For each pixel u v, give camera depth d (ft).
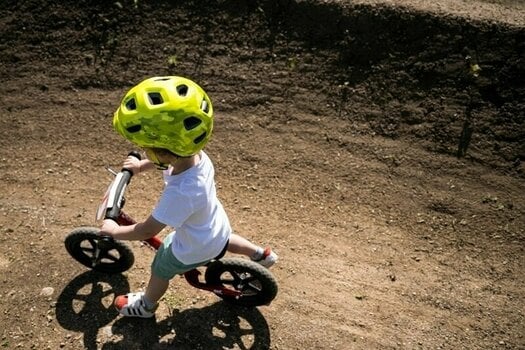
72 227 15.72
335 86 19.27
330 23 19.62
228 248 12.41
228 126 18.88
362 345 13.33
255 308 13.80
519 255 15.94
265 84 19.43
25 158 18.16
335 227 16.46
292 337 13.32
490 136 18.04
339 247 15.84
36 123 19.10
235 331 13.29
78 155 18.24
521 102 18.15
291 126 18.84
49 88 19.86
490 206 17.01
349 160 18.15
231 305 13.73
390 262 15.53
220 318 13.50
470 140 18.07
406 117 18.63
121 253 13.17
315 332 13.47
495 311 14.34
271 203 17.06
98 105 19.45
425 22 19.12
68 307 13.48
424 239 16.34
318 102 19.13
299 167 17.99
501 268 15.58
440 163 17.92
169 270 11.30
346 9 19.53
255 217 16.58
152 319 13.32
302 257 15.40
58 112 19.34
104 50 20.33
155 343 12.89
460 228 16.61
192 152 9.80
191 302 13.75
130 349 12.73
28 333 12.98
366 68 19.29
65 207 16.46
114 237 10.55
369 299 14.42
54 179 17.51
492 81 18.43
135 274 14.30
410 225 16.67
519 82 18.29
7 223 15.78
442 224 16.71
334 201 17.20
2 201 16.62
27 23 20.77
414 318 14.05
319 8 19.70
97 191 17.12
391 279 15.02
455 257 15.87
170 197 9.83
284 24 19.92
